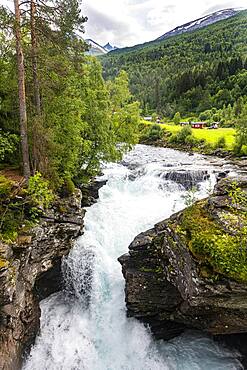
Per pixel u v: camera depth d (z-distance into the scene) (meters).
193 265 10.64
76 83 21.23
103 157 27.20
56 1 15.60
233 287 9.86
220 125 88.56
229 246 10.30
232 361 13.23
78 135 20.39
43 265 14.91
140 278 13.88
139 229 19.92
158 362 13.43
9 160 20.00
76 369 13.33
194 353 13.71
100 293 15.94
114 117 31.47
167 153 54.12
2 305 11.05
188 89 136.12
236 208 12.02
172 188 27.80
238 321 11.82
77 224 16.52
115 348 14.11
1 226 13.10
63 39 16.69
